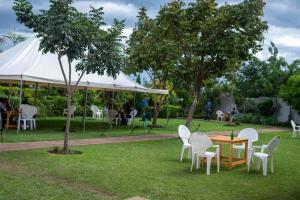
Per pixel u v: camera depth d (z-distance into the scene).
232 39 14.59
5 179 6.75
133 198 6.12
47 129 16.08
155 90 18.72
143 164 9.18
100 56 10.27
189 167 9.23
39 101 22.64
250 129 10.93
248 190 7.21
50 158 9.09
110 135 15.27
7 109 15.73
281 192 7.20
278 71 30.61
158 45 17.62
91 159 9.34
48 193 6.04
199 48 15.09
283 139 18.45
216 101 33.88
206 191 6.91
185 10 15.52
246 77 31.55
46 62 15.27
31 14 9.50
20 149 10.16
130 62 19.31
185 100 32.03
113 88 16.41
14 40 28.27
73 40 9.66
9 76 13.66
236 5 14.58
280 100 31.19
